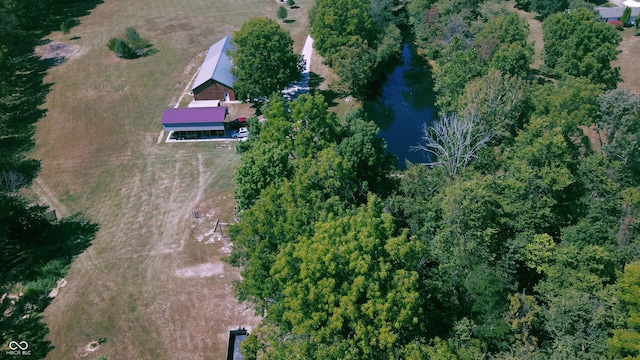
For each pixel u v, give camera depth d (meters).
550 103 71.50
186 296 58.56
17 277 61.16
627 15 122.81
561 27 90.19
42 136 89.94
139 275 61.47
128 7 145.00
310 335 40.53
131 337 53.78
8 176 77.06
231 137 89.12
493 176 63.41
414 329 42.91
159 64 114.19
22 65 113.06
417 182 63.50
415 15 123.88
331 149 58.22
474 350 42.09
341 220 44.69
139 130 91.50
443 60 95.06
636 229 57.00
